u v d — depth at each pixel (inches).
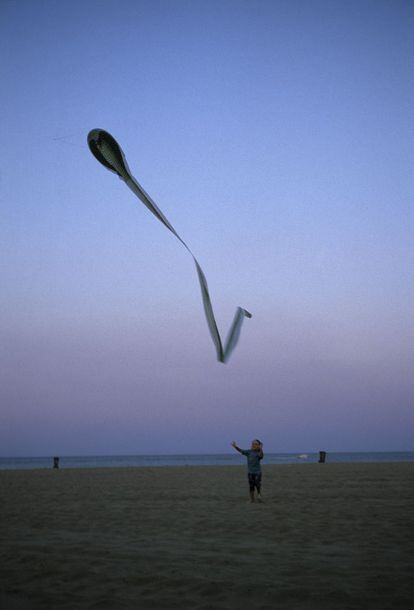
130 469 1094.4
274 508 380.5
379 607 154.8
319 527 295.4
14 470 1101.1
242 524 307.0
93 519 330.6
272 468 1044.5
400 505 396.5
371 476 740.0
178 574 192.1
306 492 506.0
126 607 156.9
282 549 236.1
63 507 396.8
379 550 233.3
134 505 406.0
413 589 172.1
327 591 170.1
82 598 165.6
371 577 186.7
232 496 472.1
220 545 245.6
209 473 890.1
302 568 200.4
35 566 206.1
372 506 390.0
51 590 174.2
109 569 200.4
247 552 229.8
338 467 1039.6
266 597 165.0
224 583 180.1
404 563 208.1
